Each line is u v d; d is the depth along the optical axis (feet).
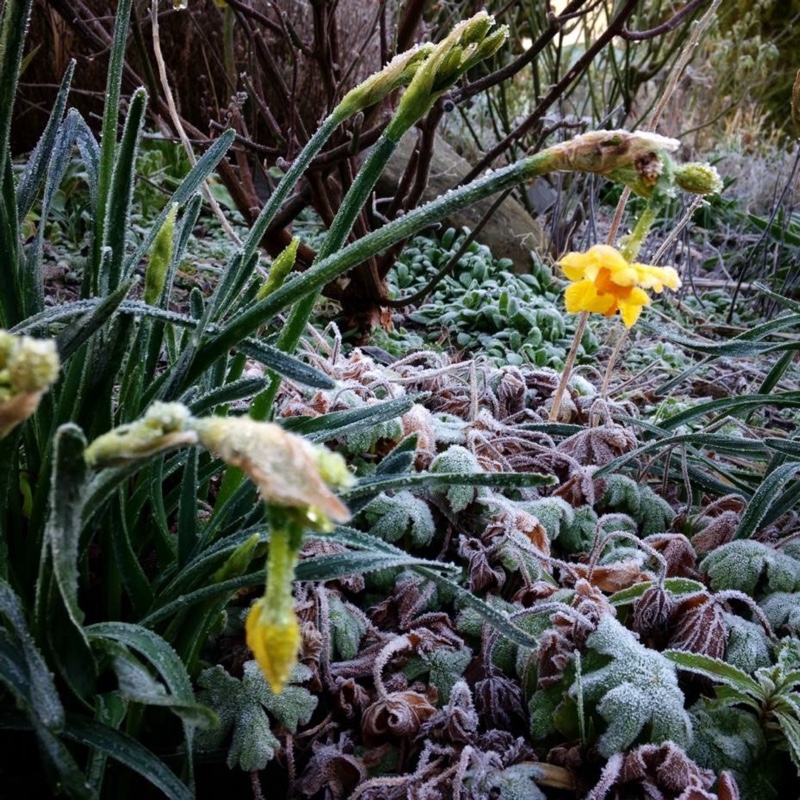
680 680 1.49
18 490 1.18
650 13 5.20
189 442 0.61
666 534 1.78
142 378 1.28
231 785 1.35
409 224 0.98
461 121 5.79
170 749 1.24
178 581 1.10
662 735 1.26
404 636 1.45
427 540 1.67
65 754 0.85
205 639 1.33
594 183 4.37
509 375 2.35
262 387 1.14
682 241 4.50
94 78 4.60
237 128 3.04
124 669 0.92
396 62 1.20
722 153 6.01
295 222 4.36
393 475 1.19
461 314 3.41
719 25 6.53
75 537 0.74
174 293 3.22
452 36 1.05
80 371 1.14
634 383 2.96
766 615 1.58
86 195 3.68
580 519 1.87
